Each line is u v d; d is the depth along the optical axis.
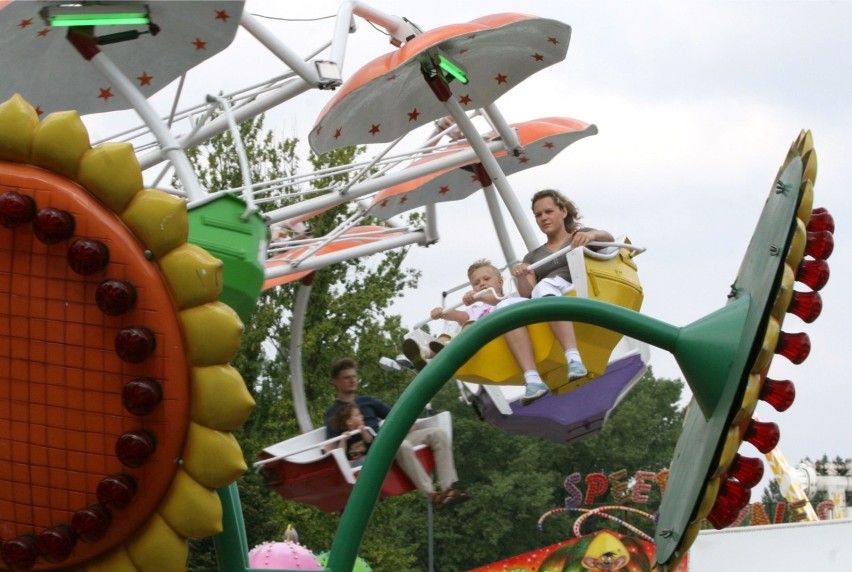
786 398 5.46
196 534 4.80
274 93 8.63
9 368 4.77
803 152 5.21
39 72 8.33
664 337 5.46
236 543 5.67
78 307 4.75
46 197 4.73
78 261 4.65
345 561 5.79
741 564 21.64
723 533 21.78
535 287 8.85
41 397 4.77
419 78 9.67
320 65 8.47
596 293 8.77
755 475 5.44
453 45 9.30
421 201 10.70
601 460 70.88
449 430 8.98
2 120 4.76
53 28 7.80
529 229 9.67
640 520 69.50
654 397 75.00
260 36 8.30
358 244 10.76
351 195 9.47
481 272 9.41
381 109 9.76
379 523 35.53
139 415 4.72
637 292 8.99
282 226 10.58
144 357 4.67
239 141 6.96
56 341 4.75
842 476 34.16
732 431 5.24
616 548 25.19
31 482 4.79
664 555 5.92
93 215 4.72
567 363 8.72
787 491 29.66
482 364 8.91
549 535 65.50
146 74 8.52
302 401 10.03
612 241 9.04
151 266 4.73
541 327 8.77
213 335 4.73
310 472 8.89
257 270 5.44
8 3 7.32
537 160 10.85
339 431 9.43
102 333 4.74
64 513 4.79
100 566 4.87
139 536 4.84
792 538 21.66
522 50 9.62
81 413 4.76
